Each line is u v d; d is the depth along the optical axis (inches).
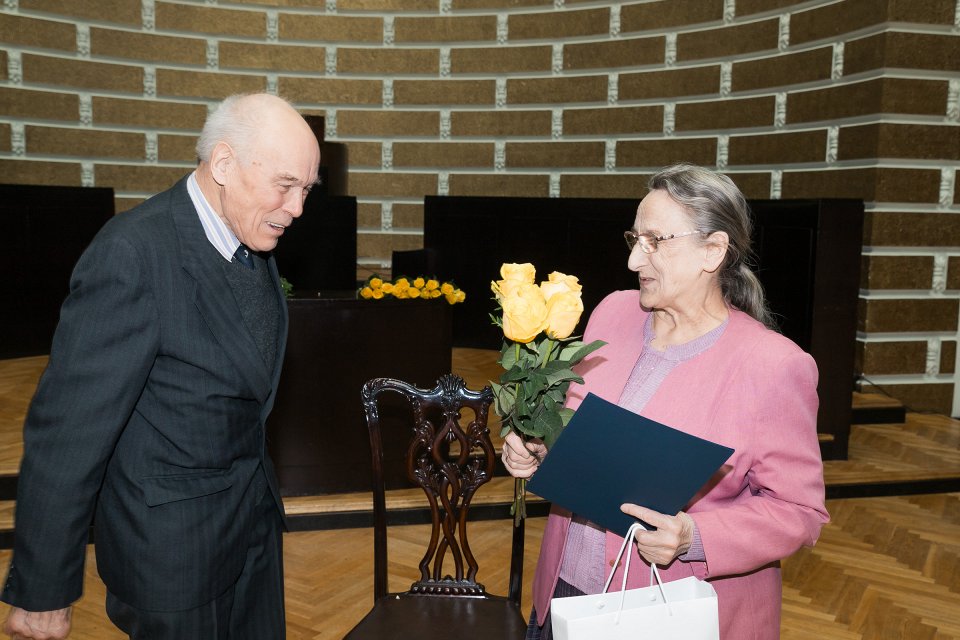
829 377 162.2
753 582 56.2
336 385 137.7
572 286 51.2
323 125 273.0
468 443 73.8
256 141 54.6
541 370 50.1
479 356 247.9
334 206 234.1
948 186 206.5
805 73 230.4
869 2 207.0
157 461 56.1
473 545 131.3
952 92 204.4
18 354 227.5
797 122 234.8
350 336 136.9
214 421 57.0
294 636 101.3
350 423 139.2
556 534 61.9
